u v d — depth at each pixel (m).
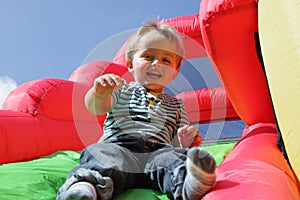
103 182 1.10
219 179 1.07
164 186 1.20
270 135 1.75
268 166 1.17
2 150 2.25
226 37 1.95
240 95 2.14
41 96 2.74
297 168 0.97
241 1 1.83
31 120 2.58
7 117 2.40
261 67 2.00
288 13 1.04
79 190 1.02
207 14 1.92
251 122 2.25
